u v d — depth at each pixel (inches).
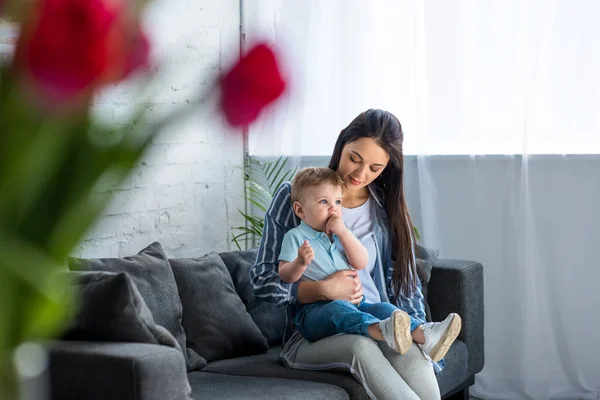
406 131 150.2
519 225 141.1
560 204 139.6
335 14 153.6
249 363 104.6
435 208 148.2
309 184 100.9
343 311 94.8
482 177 144.9
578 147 137.9
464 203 146.4
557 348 140.1
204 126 144.5
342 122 153.3
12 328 20.2
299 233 101.5
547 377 139.9
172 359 71.7
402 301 105.9
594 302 138.4
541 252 141.0
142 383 69.1
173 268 109.0
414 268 106.0
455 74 145.3
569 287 139.4
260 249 103.5
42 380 21.6
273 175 158.4
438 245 148.6
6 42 57.7
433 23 145.9
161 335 76.6
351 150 102.7
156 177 135.0
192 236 143.3
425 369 94.4
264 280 100.3
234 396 86.5
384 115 103.6
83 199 19.4
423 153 147.2
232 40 151.3
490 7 142.3
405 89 149.6
